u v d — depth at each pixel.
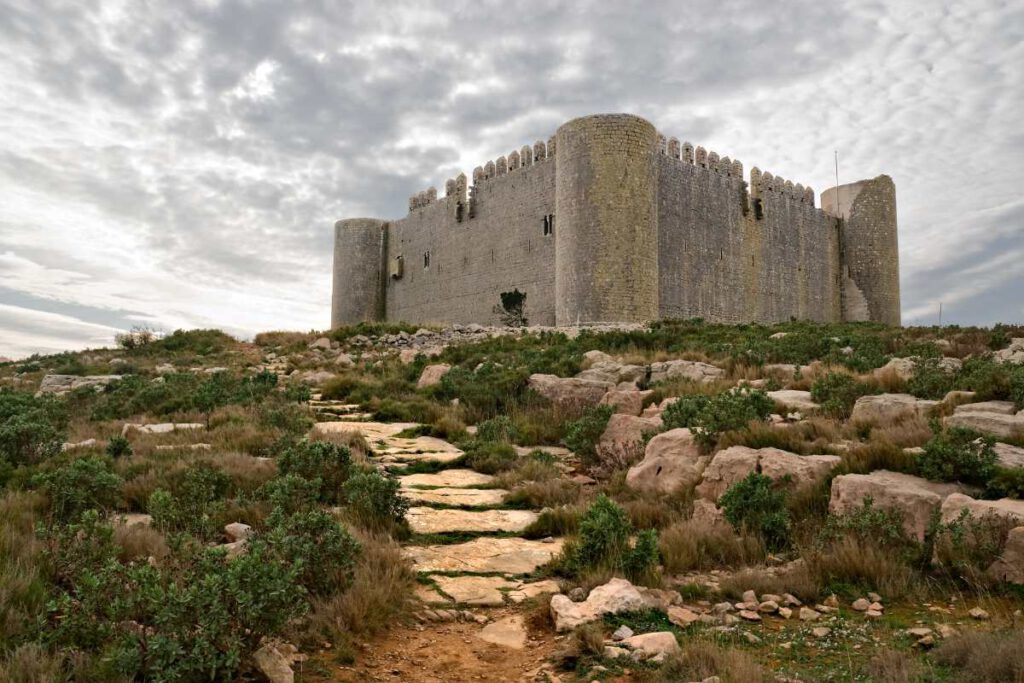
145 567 4.71
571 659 5.07
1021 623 5.34
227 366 30.86
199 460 10.12
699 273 51.66
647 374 19.95
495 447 12.98
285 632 5.10
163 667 4.17
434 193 65.44
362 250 71.19
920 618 5.75
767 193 58.97
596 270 42.00
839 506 7.75
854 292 65.12
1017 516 6.47
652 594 6.27
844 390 13.58
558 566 7.20
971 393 12.16
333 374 26.77
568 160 43.72
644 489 10.02
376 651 5.28
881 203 65.00
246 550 5.95
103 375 29.58
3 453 10.46
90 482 8.34
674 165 50.97
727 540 7.60
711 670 4.67
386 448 13.61
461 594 6.51
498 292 54.38
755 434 10.04
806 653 5.14
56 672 4.10
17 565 5.41
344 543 6.20
